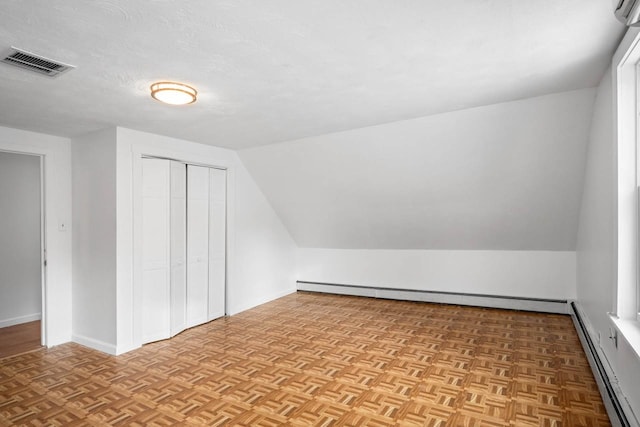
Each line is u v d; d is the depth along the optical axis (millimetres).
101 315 3771
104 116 3322
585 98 2926
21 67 2244
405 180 4375
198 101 2971
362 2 1626
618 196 2119
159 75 2422
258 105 3098
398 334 4047
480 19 1801
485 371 3027
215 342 3910
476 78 2594
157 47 2023
